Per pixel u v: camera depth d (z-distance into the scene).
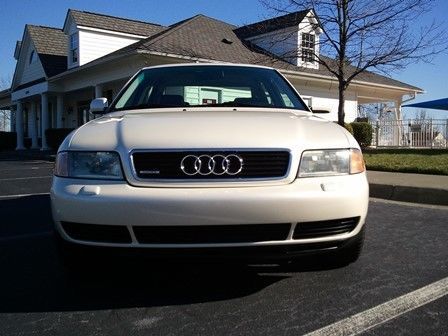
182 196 2.85
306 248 3.00
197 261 2.92
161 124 3.29
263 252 2.92
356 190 3.08
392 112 33.19
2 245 4.63
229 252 2.89
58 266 3.93
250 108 4.13
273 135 3.12
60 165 3.19
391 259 4.07
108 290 3.36
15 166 14.63
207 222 2.83
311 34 17.78
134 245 2.89
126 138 3.11
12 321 2.87
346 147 3.23
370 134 21.52
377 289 3.34
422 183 7.70
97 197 2.90
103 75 18.66
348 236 3.10
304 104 4.43
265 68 4.98
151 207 2.83
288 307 3.03
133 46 16.72
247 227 2.89
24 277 3.66
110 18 22.52
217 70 4.81
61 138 20.16
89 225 2.95
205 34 19.53
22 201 7.38
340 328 2.73
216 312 2.97
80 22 20.98
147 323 2.82
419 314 2.93
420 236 4.90
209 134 3.09
